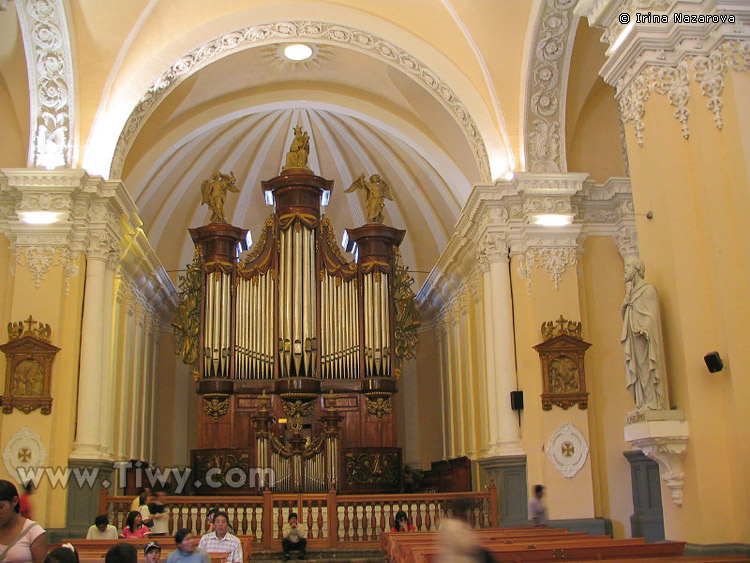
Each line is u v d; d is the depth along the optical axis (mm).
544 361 11867
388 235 14945
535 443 11820
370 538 11602
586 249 12852
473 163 14000
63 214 11578
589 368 12406
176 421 17469
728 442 6578
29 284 11383
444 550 4070
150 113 12781
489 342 12727
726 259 6773
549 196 12477
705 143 7004
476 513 11805
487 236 12648
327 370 14359
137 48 12125
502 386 12188
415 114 14797
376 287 14633
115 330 13125
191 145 16203
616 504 11922
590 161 13438
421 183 17469
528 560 6223
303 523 11680
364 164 17781
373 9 12695
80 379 11461
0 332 11445
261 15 12500
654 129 7215
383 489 13883
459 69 12875
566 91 12648
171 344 17781
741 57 6930
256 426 13539
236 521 11492
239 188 17703
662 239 7082
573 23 11898
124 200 12398
